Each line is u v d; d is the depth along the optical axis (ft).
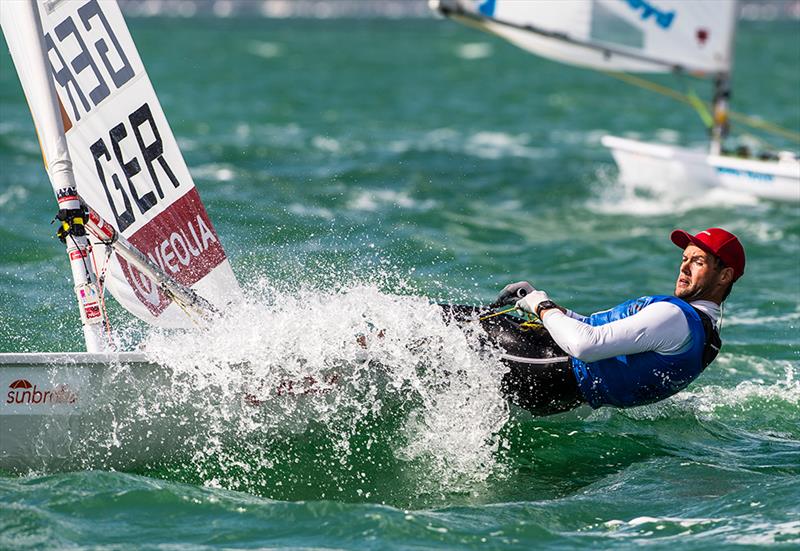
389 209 126.11
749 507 49.78
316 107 285.84
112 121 59.52
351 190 140.05
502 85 382.22
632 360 54.70
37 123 56.34
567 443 59.16
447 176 156.56
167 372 52.19
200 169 153.79
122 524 46.09
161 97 297.33
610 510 49.98
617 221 127.54
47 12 56.85
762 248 113.60
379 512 47.65
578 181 154.81
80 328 73.61
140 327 71.77
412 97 327.47
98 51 59.21
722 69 143.02
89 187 58.29
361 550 44.34
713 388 69.56
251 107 276.82
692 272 54.95
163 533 45.44
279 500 50.98
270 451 54.95
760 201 135.64
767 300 92.27
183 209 62.54
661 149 140.77
